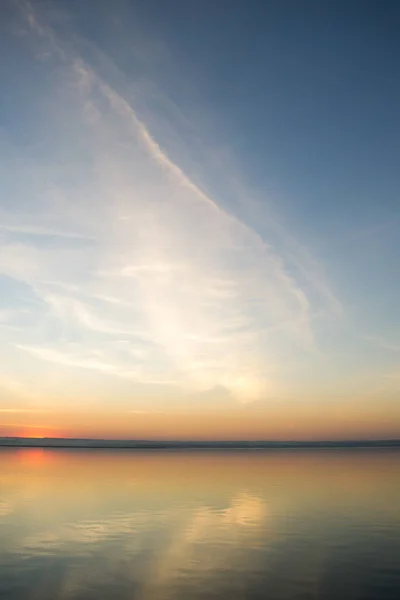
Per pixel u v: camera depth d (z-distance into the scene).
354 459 87.19
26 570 16.75
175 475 51.38
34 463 76.19
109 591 14.71
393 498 32.28
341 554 18.47
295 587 15.02
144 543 20.39
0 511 28.02
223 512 27.48
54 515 26.67
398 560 17.64
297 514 26.66
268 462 77.69
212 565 17.28
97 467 65.56
